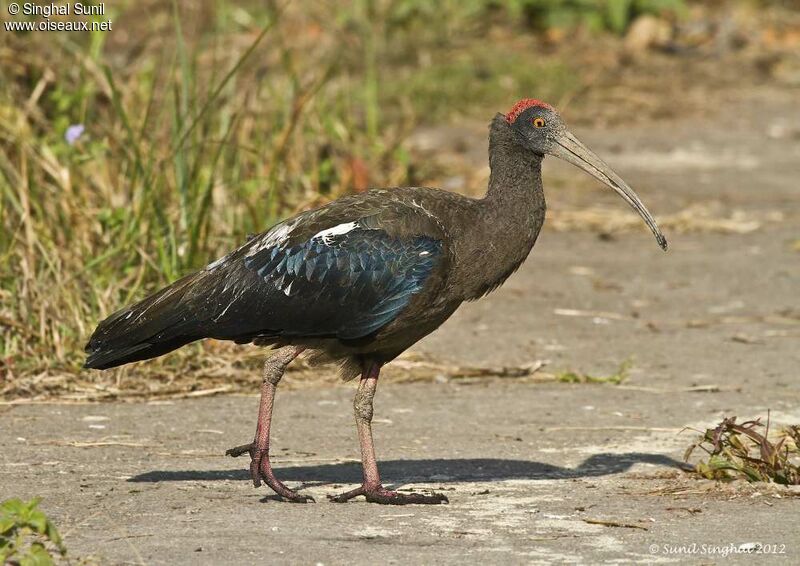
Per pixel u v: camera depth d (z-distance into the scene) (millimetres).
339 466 10836
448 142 23859
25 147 15508
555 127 10562
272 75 22281
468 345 14883
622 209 21062
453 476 10555
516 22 31984
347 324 9922
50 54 18078
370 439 10008
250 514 9336
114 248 14391
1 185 14703
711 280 17562
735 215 20688
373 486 9789
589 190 22172
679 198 21625
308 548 8594
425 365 14039
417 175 21234
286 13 27656
